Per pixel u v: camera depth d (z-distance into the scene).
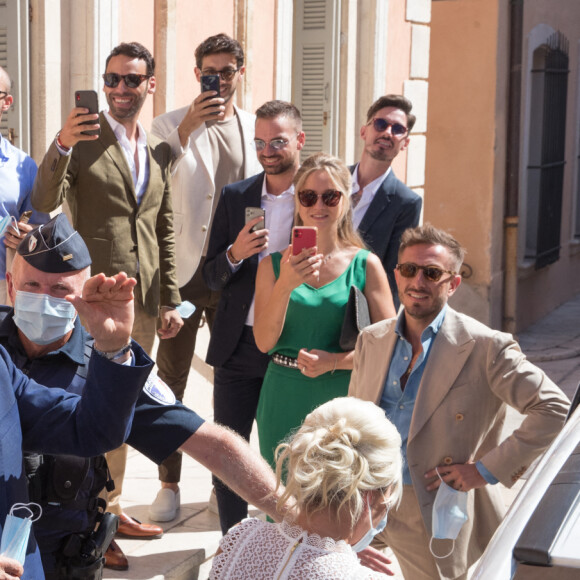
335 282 3.94
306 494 2.07
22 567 2.08
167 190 4.89
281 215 4.63
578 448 2.33
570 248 13.88
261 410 4.06
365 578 2.02
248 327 4.50
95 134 4.16
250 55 7.29
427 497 3.22
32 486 2.52
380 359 3.39
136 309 4.68
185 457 5.98
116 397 2.27
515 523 2.11
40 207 4.26
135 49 4.60
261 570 2.09
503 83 10.88
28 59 5.56
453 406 3.21
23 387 2.38
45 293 2.50
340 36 8.56
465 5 10.75
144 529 4.61
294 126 4.62
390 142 4.96
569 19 13.03
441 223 11.02
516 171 11.08
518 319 11.80
